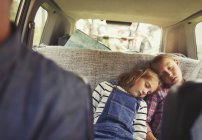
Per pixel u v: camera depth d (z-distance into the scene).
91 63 2.31
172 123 0.84
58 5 2.71
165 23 3.10
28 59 0.57
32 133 0.52
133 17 2.99
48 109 0.54
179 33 3.03
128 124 1.88
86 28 3.55
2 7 0.53
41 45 2.51
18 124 0.51
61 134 0.55
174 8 2.55
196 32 2.93
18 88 0.53
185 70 2.34
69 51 2.34
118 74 2.30
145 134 1.92
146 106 2.03
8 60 0.53
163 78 2.15
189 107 0.81
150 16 2.89
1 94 0.51
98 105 2.00
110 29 3.63
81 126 0.59
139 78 2.07
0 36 0.53
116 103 1.96
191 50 2.95
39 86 0.55
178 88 0.83
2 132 0.51
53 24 2.84
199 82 0.83
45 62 0.60
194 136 0.80
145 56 2.39
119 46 3.65
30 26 2.06
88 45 2.64
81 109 0.59
